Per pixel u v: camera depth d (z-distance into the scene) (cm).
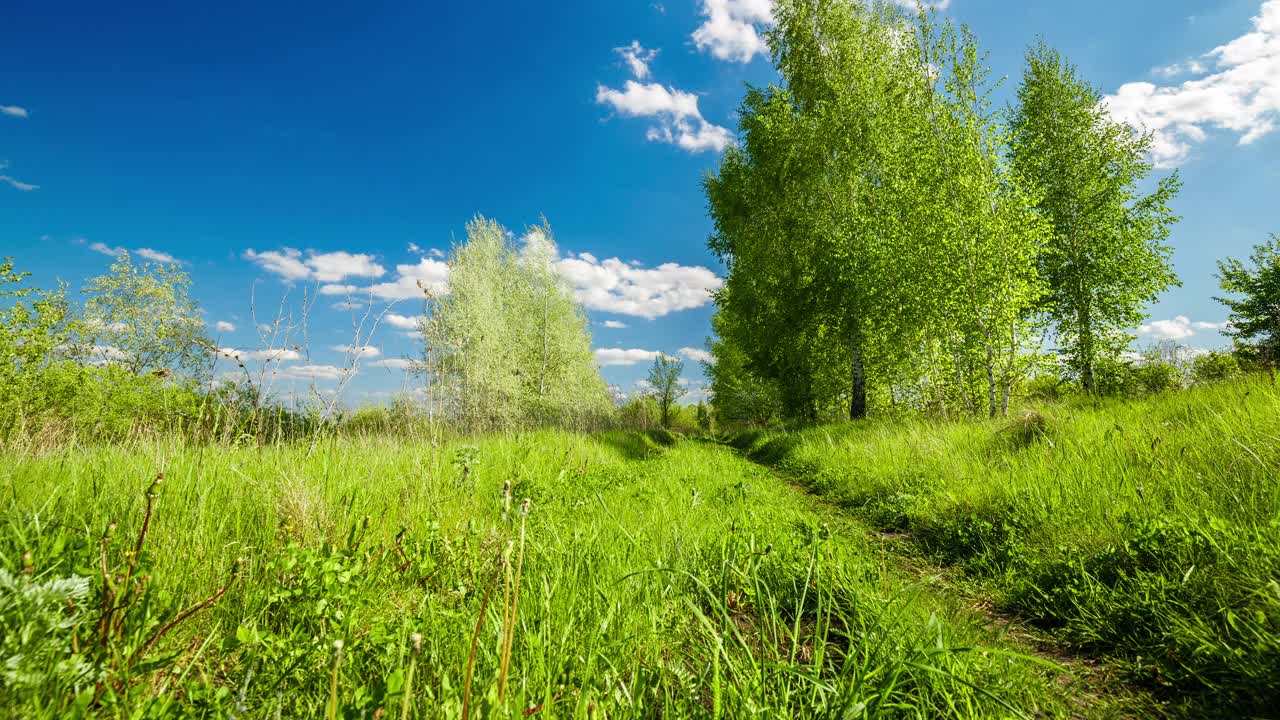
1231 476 372
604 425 2636
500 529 338
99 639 161
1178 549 295
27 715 130
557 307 2634
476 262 2238
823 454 1070
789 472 1106
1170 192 1661
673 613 254
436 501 413
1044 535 390
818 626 207
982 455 675
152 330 1736
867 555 407
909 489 621
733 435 3356
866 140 1669
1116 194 1756
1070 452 533
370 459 529
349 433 589
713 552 330
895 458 789
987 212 1176
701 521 439
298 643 190
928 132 1295
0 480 283
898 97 1466
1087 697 218
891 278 1423
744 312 2306
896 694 195
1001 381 1232
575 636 216
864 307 1731
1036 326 1231
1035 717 198
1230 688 205
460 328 1809
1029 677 218
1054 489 450
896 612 254
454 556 283
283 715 161
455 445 766
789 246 2070
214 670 185
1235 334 1953
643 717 179
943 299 1245
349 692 168
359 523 316
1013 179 1199
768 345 2222
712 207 2616
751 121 2178
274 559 233
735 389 3519
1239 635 227
